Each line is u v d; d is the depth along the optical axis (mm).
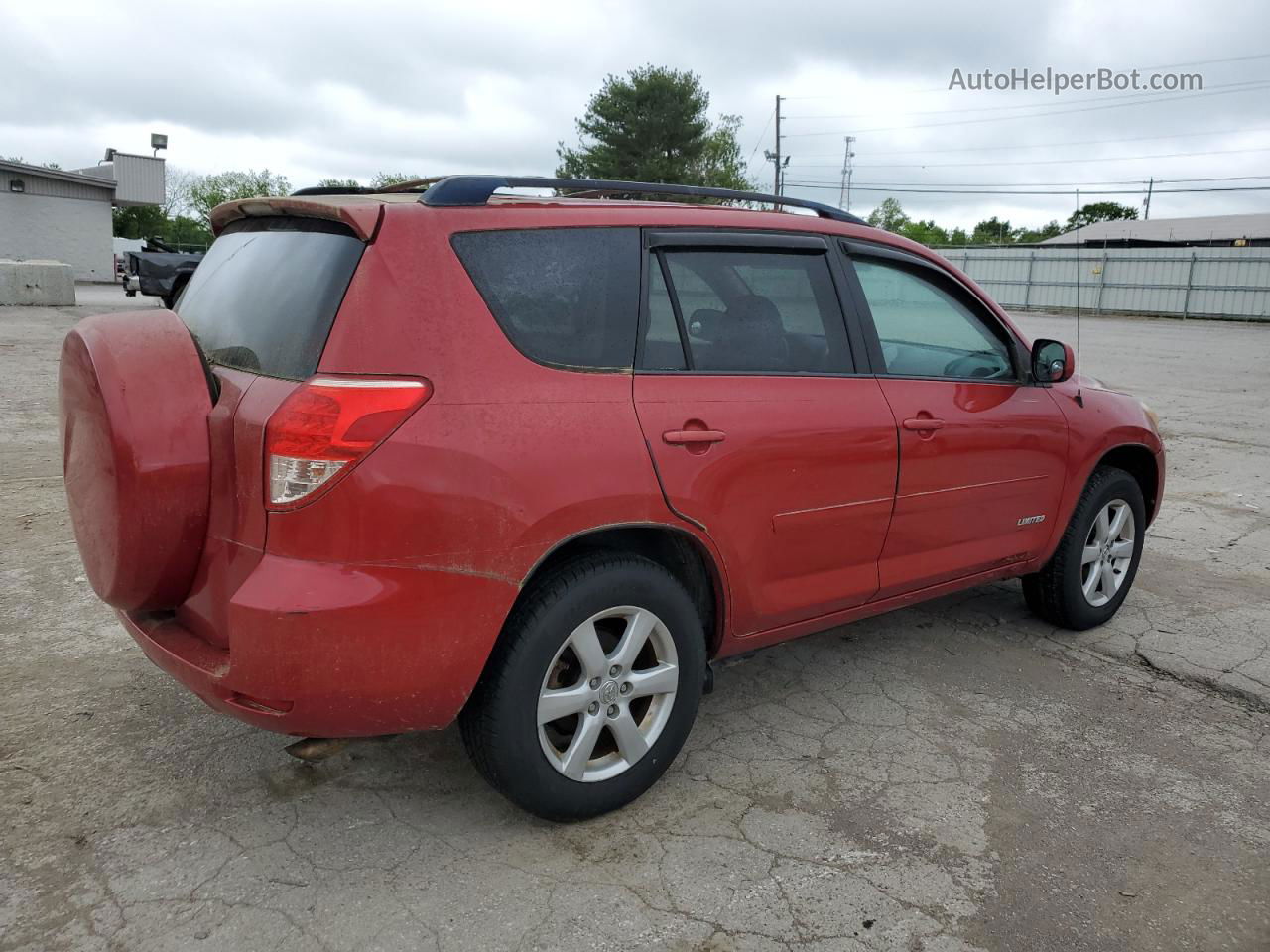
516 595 2492
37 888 2473
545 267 2682
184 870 2564
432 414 2357
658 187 3023
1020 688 3875
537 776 2639
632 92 44844
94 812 2811
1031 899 2555
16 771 3010
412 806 2893
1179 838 2859
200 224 70688
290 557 2279
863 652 4215
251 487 2312
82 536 2592
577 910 2449
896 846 2771
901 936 2398
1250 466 8586
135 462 2340
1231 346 23203
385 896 2479
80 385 2457
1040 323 31094
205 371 2523
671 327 2908
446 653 2404
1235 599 5023
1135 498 4539
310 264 2523
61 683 3609
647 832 2803
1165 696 3838
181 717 3377
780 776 3139
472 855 2664
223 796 2914
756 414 2986
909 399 3465
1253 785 3174
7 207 32062
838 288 3379
